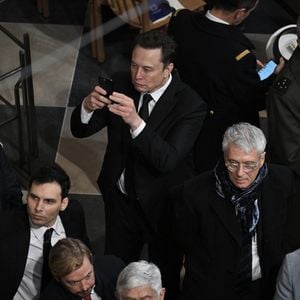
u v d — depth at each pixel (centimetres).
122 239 1659
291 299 1267
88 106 1489
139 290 1186
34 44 2386
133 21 2211
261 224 1329
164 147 1452
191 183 1346
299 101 1499
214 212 1323
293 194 1370
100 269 1310
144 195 1555
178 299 1463
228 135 1256
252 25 2433
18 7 2495
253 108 1683
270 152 1593
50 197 1339
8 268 1369
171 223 1455
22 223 1379
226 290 1384
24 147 2083
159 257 1599
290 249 1478
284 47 1938
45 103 2209
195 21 1652
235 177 1263
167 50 1429
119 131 1522
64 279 1223
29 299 1420
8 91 2230
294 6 2452
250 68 1631
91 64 2327
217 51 1628
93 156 2077
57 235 1405
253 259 1362
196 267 1388
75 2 2514
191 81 1675
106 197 1614
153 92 1483
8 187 1494
